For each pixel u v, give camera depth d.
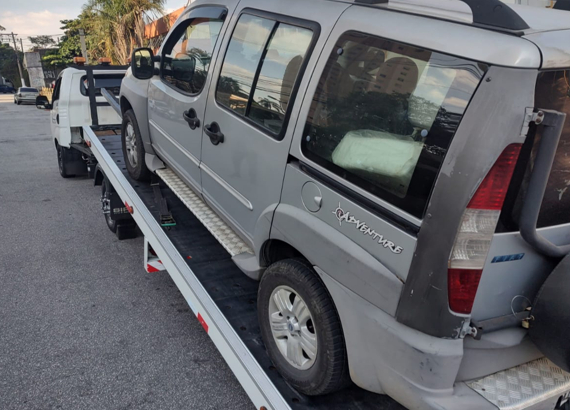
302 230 2.34
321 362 2.29
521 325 1.97
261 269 2.82
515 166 1.69
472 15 1.85
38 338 3.93
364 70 2.11
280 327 2.58
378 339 1.98
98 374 3.50
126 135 4.93
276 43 2.68
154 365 3.61
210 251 3.76
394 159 1.92
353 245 2.07
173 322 4.20
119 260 5.47
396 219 1.88
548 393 1.98
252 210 2.86
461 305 1.78
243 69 2.94
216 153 3.22
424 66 1.85
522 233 1.77
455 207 1.68
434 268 1.76
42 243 5.97
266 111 2.69
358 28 2.18
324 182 2.23
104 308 4.42
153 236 3.94
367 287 2.00
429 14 1.97
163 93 4.02
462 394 1.90
